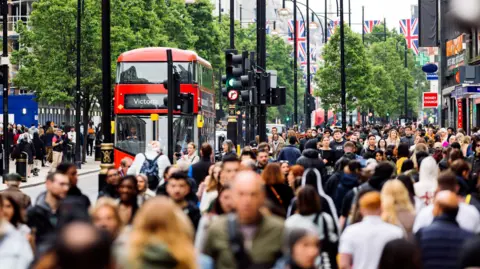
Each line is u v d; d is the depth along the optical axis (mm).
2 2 55938
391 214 16016
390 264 11352
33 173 62969
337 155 35844
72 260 8250
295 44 98062
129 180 17109
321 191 18797
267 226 12312
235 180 12406
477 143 31422
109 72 32094
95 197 43562
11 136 73125
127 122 46719
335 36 105812
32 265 10484
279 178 19812
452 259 14320
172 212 10398
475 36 75188
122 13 89500
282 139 55438
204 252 12352
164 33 107500
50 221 16797
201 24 120688
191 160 34094
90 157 96312
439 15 90562
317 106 162000
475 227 16594
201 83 49500
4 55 56062
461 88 54000
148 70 46844
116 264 10016
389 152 37594
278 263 12016
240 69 38125
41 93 86375
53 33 85562
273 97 39688
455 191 16797
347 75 105812
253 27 154125
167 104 35031
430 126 74625
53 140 67812
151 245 10219
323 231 16219
